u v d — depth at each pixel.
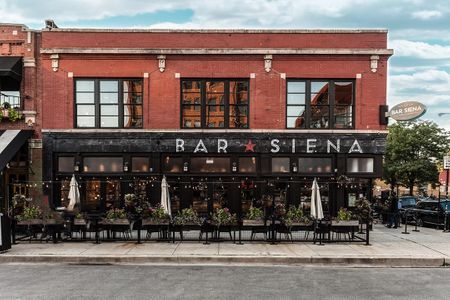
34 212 16.19
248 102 20.25
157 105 20.14
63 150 19.91
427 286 10.94
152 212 16.28
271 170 20.02
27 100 20.03
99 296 9.73
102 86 20.33
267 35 20.19
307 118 20.22
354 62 20.14
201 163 20.19
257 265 13.29
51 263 13.51
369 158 20.19
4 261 13.66
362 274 12.23
